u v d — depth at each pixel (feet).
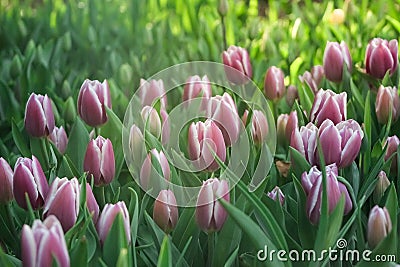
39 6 10.46
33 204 3.61
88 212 3.51
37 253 2.95
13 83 6.30
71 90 6.16
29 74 6.32
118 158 4.28
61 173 4.08
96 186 3.82
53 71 6.89
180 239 3.66
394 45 4.89
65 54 7.84
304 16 8.51
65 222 3.32
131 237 3.40
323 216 3.27
